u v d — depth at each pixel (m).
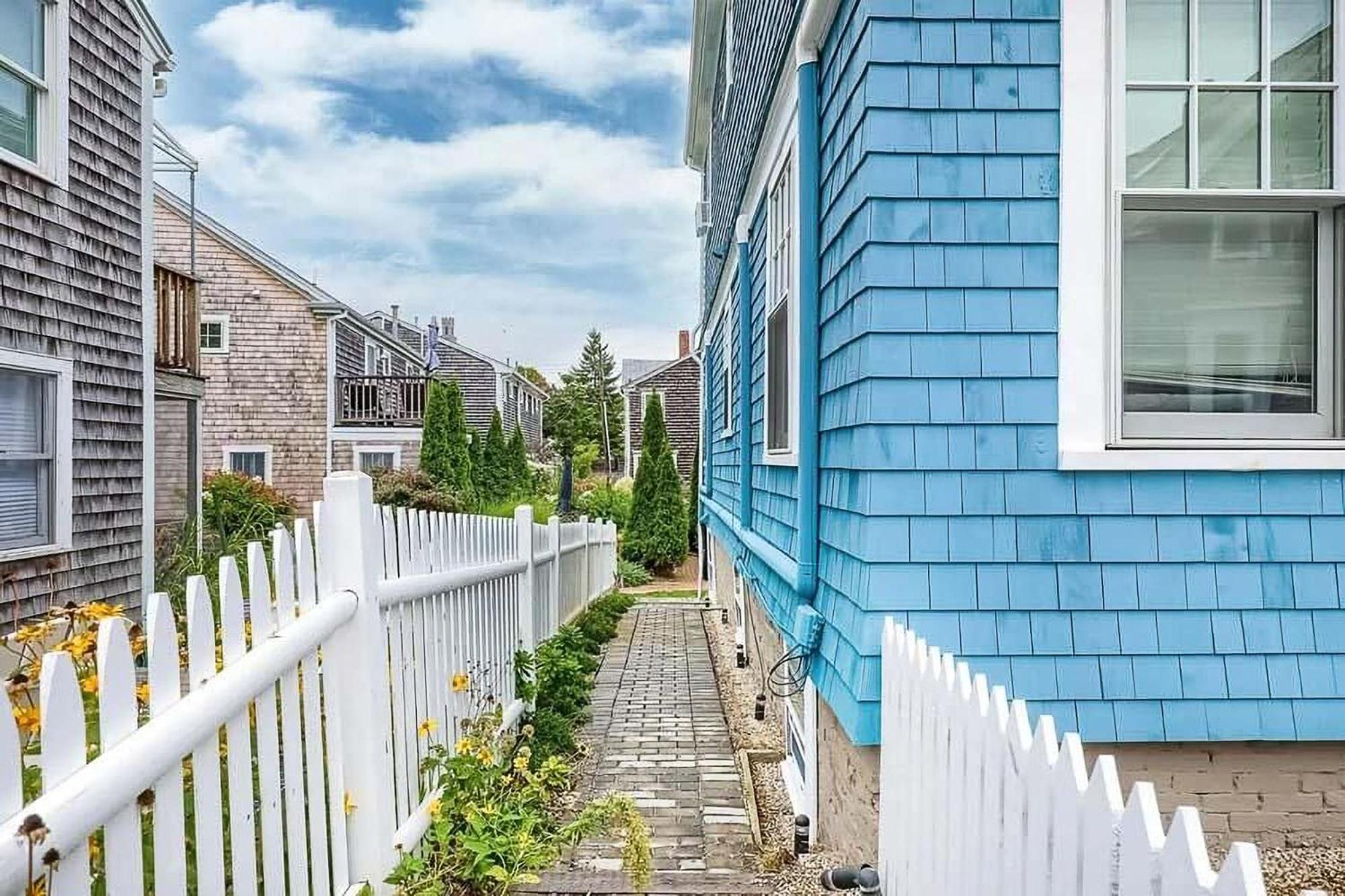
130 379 7.81
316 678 2.19
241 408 17.50
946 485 2.70
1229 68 2.77
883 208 2.73
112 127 7.54
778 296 5.12
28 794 1.82
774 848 3.46
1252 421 2.80
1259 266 2.81
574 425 46.81
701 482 14.30
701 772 4.51
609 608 10.39
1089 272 2.72
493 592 4.38
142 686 2.19
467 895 2.71
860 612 2.75
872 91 2.73
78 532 7.04
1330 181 2.75
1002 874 1.70
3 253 6.18
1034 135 2.74
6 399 6.43
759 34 5.61
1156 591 2.68
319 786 2.18
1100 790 1.32
